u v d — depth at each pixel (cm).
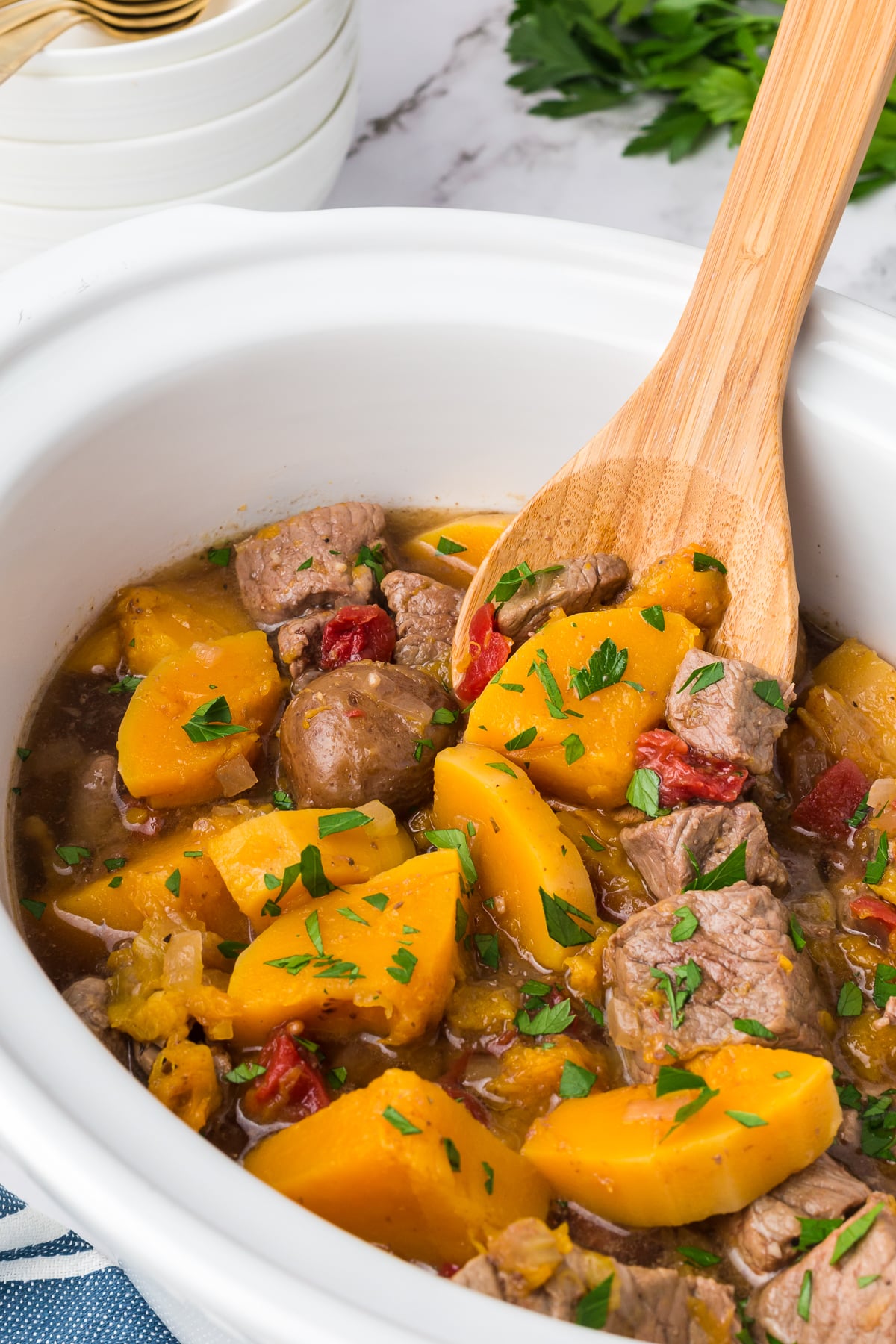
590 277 57
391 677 56
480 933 54
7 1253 52
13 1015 47
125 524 58
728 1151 49
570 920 53
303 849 52
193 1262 44
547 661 55
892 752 57
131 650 57
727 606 56
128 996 52
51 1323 52
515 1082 51
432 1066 52
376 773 54
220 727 55
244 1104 51
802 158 54
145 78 58
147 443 57
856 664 57
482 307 57
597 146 72
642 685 55
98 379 55
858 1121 51
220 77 59
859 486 56
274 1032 51
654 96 74
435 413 59
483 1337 44
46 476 55
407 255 58
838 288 69
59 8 59
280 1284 44
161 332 56
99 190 60
